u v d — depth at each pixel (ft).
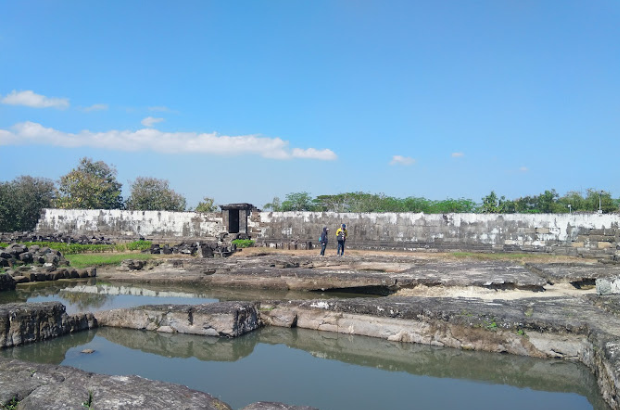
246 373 25.59
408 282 44.24
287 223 95.25
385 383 24.47
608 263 61.57
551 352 26.32
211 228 99.45
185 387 18.39
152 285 54.08
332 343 31.07
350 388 23.70
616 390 19.21
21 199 126.41
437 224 86.53
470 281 41.63
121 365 26.45
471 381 24.90
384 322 30.81
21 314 28.78
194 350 29.68
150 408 16.21
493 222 83.20
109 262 63.36
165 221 101.65
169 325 31.94
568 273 45.60
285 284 50.62
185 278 53.67
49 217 106.32
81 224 104.78
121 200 154.10
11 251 59.16
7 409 16.29
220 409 16.92
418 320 29.99
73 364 26.35
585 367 24.77
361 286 47.11
